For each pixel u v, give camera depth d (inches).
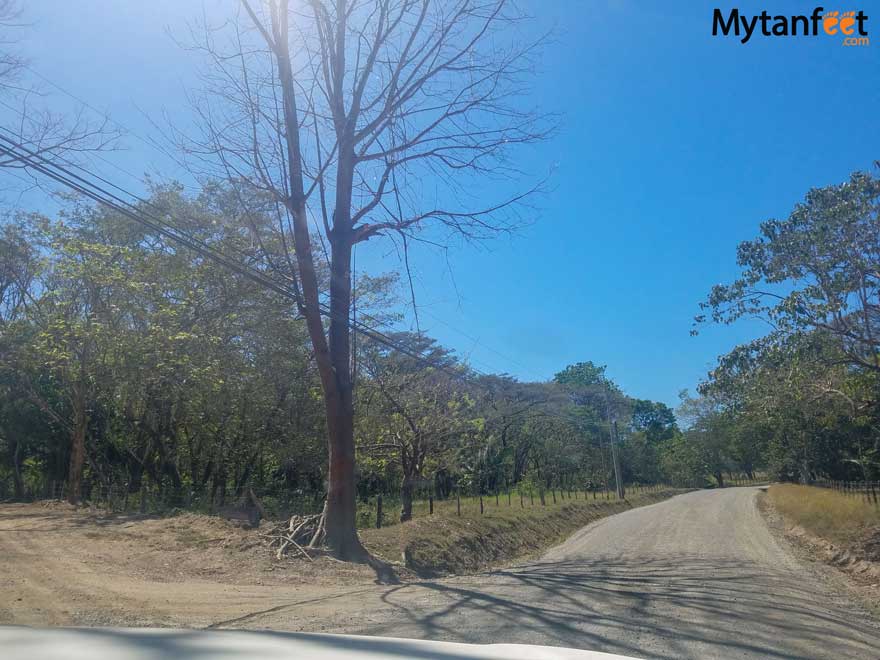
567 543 884.6
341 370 602.2
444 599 393.1
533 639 288.5
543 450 1857.8
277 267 685.3
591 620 332.5
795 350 676.1
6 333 848.9
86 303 842.2
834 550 681.0
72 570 427.2
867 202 650.2
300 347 968.3
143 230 860.6
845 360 685.3
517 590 433.1
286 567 499.2
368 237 616.1
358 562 548.7
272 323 912.3
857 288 655.8
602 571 543.5
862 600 438.6
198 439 1027.3
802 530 894.4
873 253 651.5
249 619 326.6
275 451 1000.2
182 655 100.9
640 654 270.8
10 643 102.6
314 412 995.9
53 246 812.0
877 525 705.0
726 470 3208.7
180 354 803.4
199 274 852.0
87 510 762.8
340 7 575.2
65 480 1037.8
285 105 569.6
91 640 105.7
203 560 498.0
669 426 3344.0
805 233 660.7
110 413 947.3
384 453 976.3
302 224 578.9
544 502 1298.0
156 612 331.0
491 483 1674.5
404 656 113.4
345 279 609.6
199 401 868.0
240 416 949.8
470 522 811.4
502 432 1542.8
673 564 582.6
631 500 1830.7
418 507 1058.7
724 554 662.5
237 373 882.1
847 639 311.9
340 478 581.9
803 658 274.1
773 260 675.4
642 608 368.2
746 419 856.3
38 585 376.5
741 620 342.3
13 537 545.0
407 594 414.3
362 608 360.2
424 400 948.6
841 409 754.2
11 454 1088.8
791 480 2169.0
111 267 804.0
